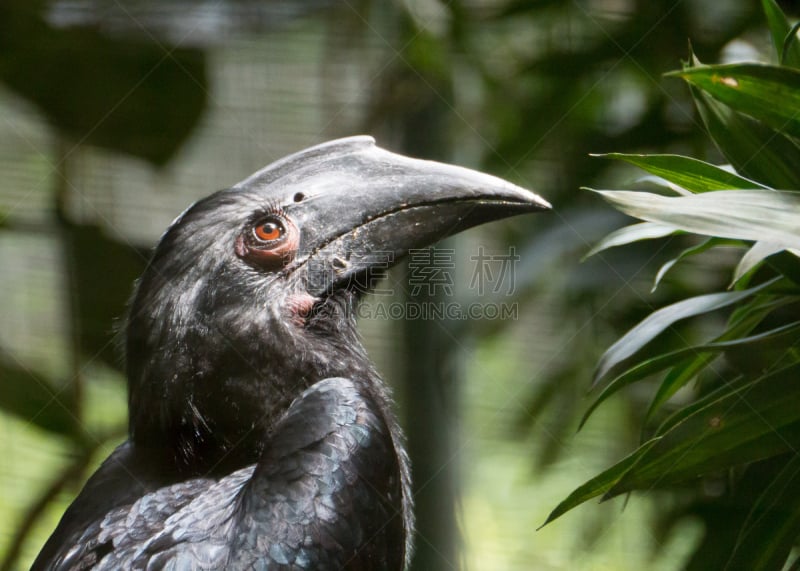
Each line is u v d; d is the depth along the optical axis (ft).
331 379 15.69
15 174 17.19
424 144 16.84
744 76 15.37
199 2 17.06
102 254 17.15
